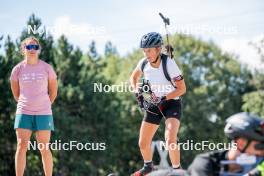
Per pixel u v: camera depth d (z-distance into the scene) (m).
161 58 11.27
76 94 58.22
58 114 54.78
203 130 77.94
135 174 11.43
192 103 80.00
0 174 51.41
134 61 83.50
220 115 83.25
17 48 51.97
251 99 67.94
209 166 6.41
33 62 11.57
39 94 11.50
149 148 11.49
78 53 62.62
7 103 51.59
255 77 71.44
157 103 11.32
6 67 51.66
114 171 64.25
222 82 85.94
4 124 51.16
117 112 65.81
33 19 48.31
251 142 6.24
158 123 11.55
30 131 11.56
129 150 69.31
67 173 55.41
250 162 6.30
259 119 6.28
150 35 11.10
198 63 84.38
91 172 57.72
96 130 59.75
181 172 6.65
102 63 81.56
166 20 11.85
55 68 55.94
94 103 59.75
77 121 56.94
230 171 6.36
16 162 11.45
